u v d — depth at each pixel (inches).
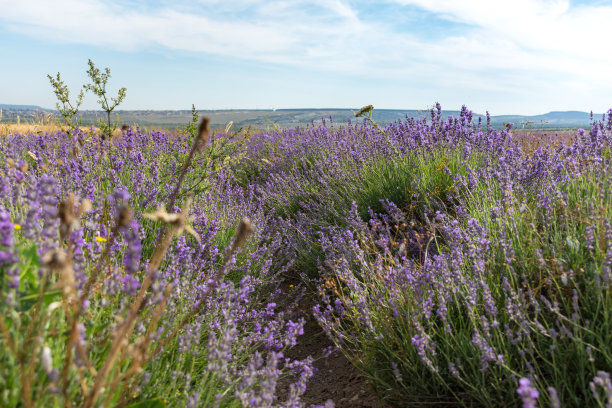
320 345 140.5
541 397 82.1
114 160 179.8
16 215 93.2
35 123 380.8
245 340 114.0
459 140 228.4
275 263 186.9
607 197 119.2
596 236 99.8
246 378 87.1
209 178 199.5
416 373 104.0
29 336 63.4
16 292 62.5
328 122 401.1
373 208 207.0
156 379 87.0
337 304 128.1
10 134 250.4
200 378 100.0
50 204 71.4
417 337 93.5
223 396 89.5
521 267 111.5
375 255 162.4
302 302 166.7
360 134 307.7
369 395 109.4
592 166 138.8
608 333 83.8
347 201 221.8
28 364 62.7
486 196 143.6
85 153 176.7
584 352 83.0
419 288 108.3
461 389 99.6
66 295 64.9
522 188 141.8
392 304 112.9
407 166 216.7
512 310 90.7
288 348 140.3
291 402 89.7
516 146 187.2
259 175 353.7
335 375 122.3
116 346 57.8
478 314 99.5
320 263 179.6
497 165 174.2
